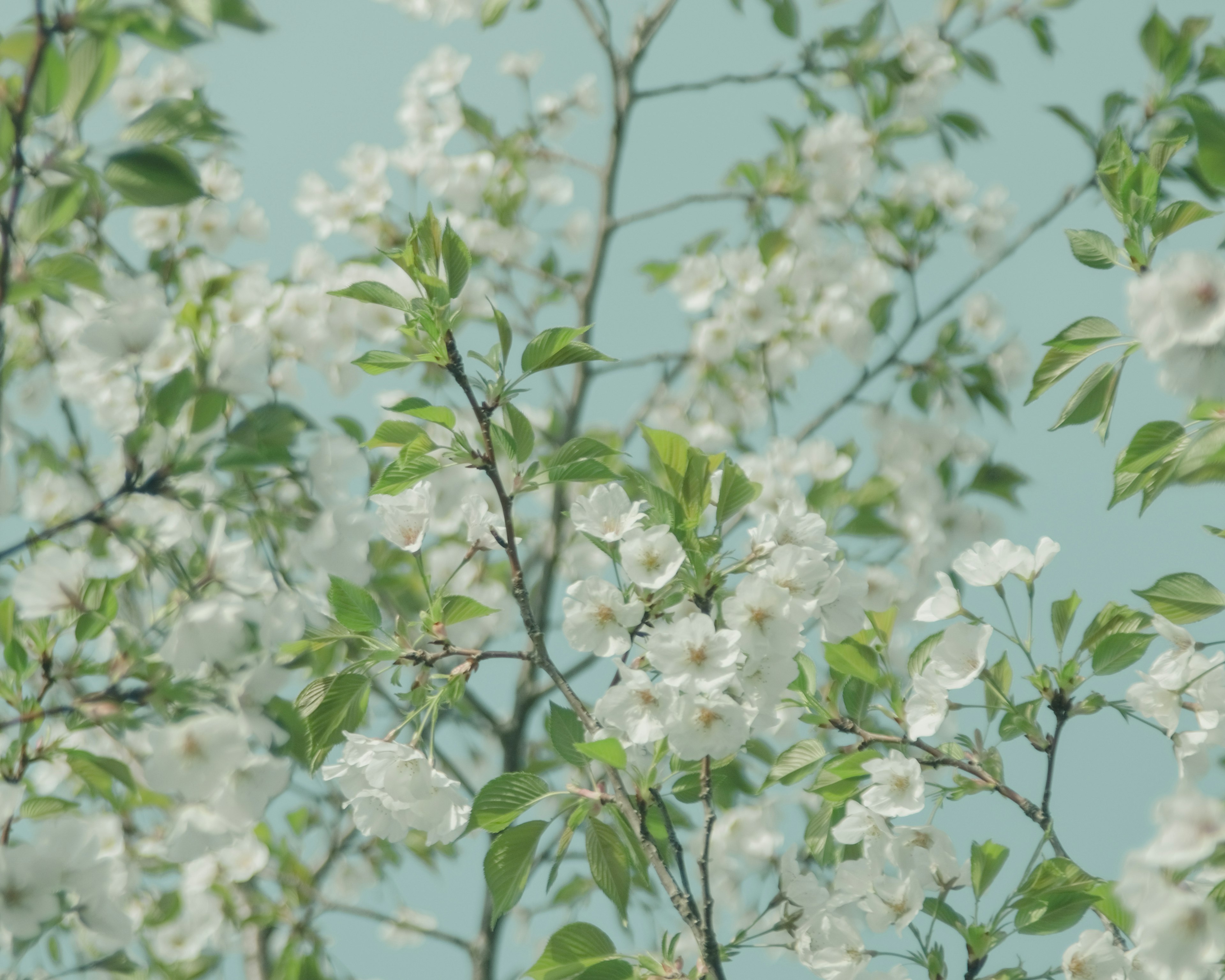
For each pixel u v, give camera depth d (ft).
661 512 7.92
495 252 11.55
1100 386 7.79
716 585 7.91
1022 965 7.92
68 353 8.42
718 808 8.95
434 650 8.05
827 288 10.83
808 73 11.51
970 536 9.37
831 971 8.00
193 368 8.04
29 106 7.70
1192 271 7.51
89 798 8.59
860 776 8.02
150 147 7.74
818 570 7.91
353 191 10.94
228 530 8.16
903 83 11.06
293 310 8.77
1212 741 7.92
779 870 8.61
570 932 7.94
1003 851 7.97
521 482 7.95
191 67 9.05
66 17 7.62
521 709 10.13
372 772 7.91
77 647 7.95
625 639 7.89
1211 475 7.57
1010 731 8.00
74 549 8.12
